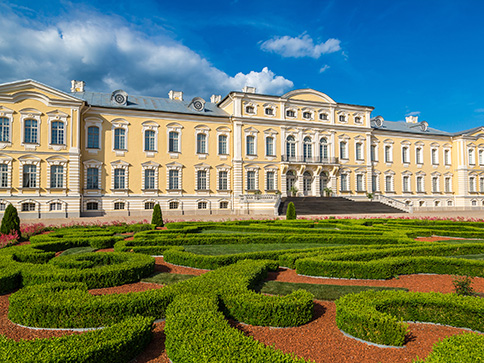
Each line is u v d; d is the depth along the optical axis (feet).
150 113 141.18
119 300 24.02
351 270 37.27
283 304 23.90
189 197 145.69
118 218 122.11
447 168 204.33
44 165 121.39
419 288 33.65
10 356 16.28
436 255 45.98
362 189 179.73
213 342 17.12
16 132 118.83
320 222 88.12
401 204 152.97
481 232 68.85
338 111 176.86
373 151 186.91
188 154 147.02
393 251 43.73
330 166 171.12
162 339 22.12
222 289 26.53
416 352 20.59
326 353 20.42
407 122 223.10
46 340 18.30
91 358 17.08
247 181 155.63
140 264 36.60
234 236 60.18
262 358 15.70
